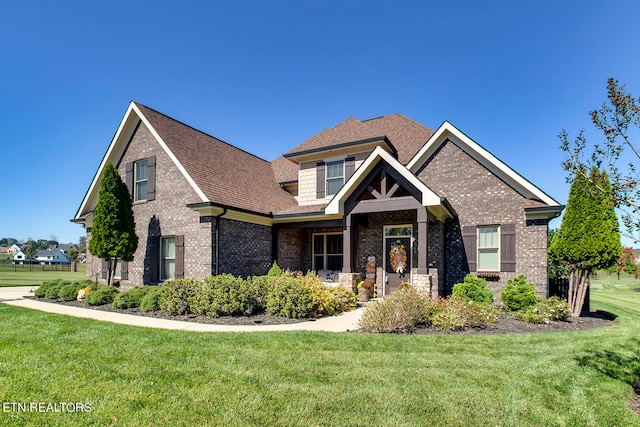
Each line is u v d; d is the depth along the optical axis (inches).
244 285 395.5
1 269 1923.0
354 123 653.3
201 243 490.6
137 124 604.1
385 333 303.0
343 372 203.5
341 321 362.0
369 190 474.3
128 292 454.9
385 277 542.6
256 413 153.0
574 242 412.8
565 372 209.8
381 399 168.2
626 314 453.1
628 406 171.8
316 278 435.8
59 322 344.2
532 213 461.4
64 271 1795.0
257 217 547.5
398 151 598.5
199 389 177.9
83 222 707.4
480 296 420.2
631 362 230.5
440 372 205.3
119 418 148.2
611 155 179.8
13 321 349.7
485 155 494.6
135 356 231.3
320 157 618.8
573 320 379.6
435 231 496.4
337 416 151.3
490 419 151.8
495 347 259.6
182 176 529.3
